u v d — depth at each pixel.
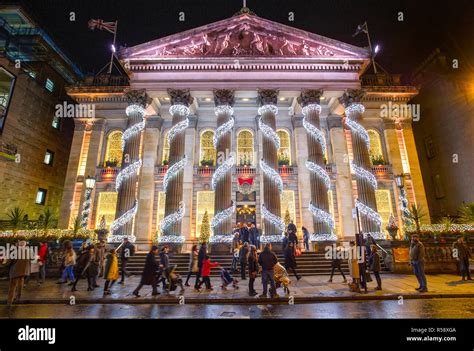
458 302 9.69
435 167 30.62
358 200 21.62
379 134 27.58
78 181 26.09
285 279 10.84
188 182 25.62
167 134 27.52
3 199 24.44
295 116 27.06
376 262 11.64
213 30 23.64
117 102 27.70
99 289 12.31
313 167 21.56
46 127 29.47
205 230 22.64
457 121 27.91
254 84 22.86
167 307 9.45
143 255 18.33
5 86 25.44
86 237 18.94
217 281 14.39
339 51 23.34
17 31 29.88
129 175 21.92
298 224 24.83
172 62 23.00
